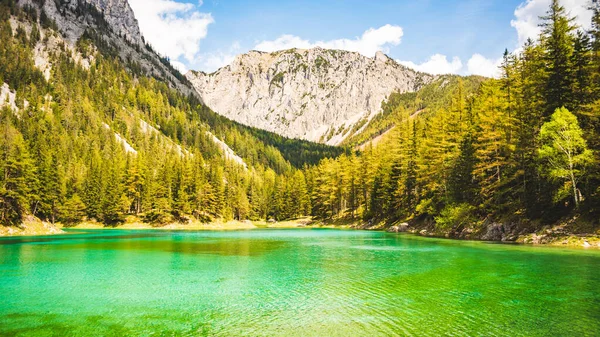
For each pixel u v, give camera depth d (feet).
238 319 50.70
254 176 633.20
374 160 306.96
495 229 146.72
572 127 120.16
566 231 119.65
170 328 47.37
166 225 336.90
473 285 67.87
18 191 219.20
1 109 506.89
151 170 383.04
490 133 152.05
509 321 47.55
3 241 170.81
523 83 152.05
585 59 131.34
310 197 427.33
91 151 454.81
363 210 312.29
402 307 54.85
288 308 55.52
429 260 97.76
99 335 45.06
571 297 58.18
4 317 52.39
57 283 74.38
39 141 367.04
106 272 86.74
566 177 122.21
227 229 328.70
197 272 86.28
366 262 98.53
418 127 258.16
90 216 338.54
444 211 183.32
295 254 118.73
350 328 46.14
